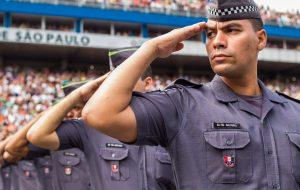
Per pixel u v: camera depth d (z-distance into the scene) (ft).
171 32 10.51
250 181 9.85
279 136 10.44
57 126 16.98
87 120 9.89
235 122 10.28
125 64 10.04
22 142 20.07
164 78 142.51
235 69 10.40
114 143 17.48
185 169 10.03
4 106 98.48
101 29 144.77
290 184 10.02
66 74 127.44
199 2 149.07
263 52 147.02
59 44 131.85
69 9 136.05
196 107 10.43
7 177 31.58
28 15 134.82
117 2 140.67
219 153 9.93
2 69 123.34
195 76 151.43
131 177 17.15
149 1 144.15
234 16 10.23
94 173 17.63
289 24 152.97
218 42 10.32
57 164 21.74
